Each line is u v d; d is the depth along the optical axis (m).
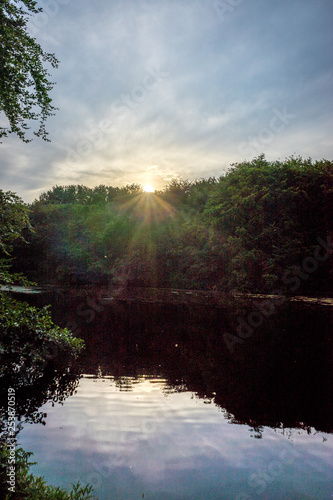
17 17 6.66
